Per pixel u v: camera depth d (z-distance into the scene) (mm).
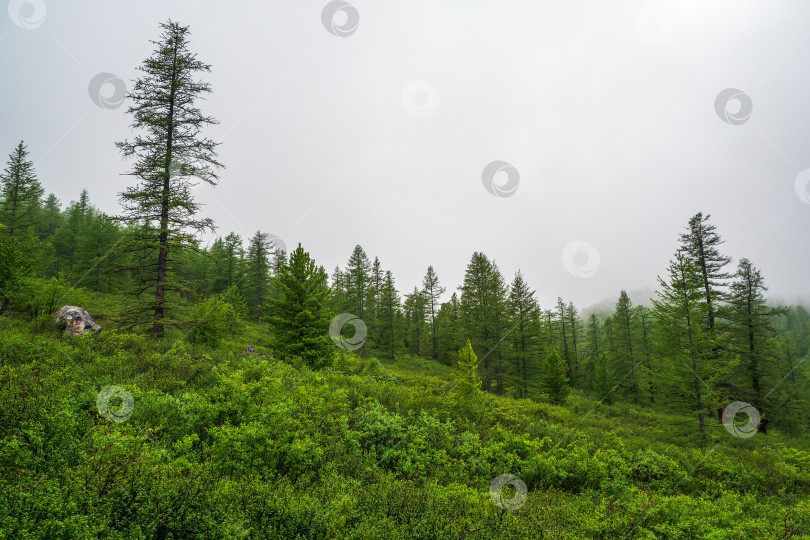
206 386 8594
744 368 22422
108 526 2979
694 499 8117
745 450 14305
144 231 15836
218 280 45500
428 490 5855
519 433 11664
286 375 11438
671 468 10445
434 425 9742
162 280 15828
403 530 4293
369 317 41438
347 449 7242
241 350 19984
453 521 4836
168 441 5289
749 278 24984
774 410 21641
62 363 8141
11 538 2525
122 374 8203
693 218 24016
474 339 35500
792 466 11969
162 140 16500
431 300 49875
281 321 18625
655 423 20188
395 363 38531
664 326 19062
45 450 3779
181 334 16797
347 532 4105
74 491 3064
